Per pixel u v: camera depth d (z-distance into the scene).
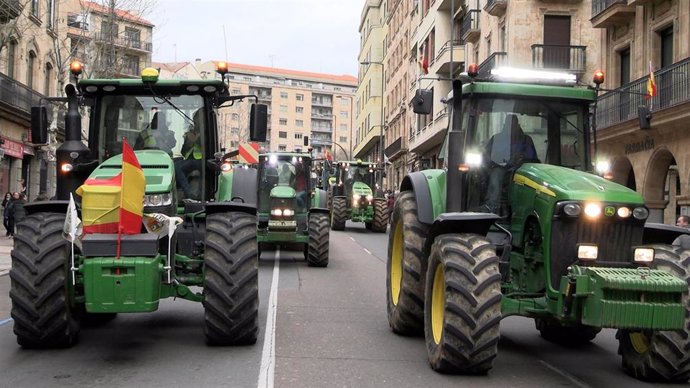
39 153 31.31
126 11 27.69
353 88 167.25
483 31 32.19
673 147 18.67
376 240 24.44
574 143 7.11
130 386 5.50
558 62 27.00
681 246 5.90
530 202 6.18
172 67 70.88
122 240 5.87
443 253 5.84
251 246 6.73
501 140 7.02
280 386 5.59
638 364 5.87
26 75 29.27
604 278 5.10
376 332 7.96
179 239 7.42
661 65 20.12
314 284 12.38
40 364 6.17
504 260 6.32
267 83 157.25
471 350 5.57
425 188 7.32
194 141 7.95
